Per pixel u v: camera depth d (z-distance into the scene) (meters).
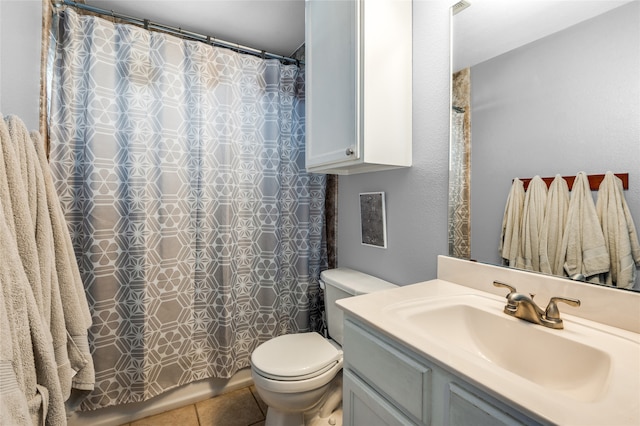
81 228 1.46
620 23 0.75
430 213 1.28
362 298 0.99
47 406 0.73
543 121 0.90
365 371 0.86
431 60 1.25
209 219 1.74
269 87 1.92
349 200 1.82
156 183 1.61
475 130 1.09
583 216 0.81
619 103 0.75
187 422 1.59
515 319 0.83
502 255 1.01
